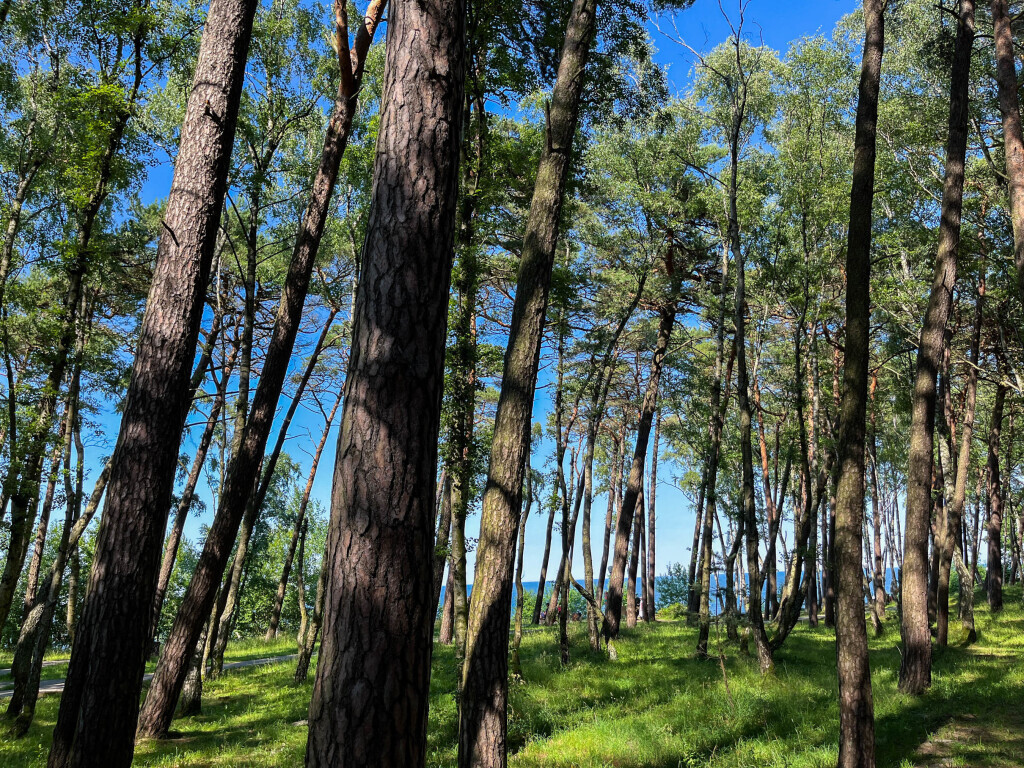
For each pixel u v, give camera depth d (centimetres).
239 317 1850
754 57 1634
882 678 1223
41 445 1109
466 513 1118
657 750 761
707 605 1564
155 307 569
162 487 543
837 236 1716
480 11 1045
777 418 2367
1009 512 3438
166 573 1634
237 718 1106
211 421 1385
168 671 980
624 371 2452
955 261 1212
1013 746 736
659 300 1977
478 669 500
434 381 273
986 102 1627
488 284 1703
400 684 240
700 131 1822
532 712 992
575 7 613
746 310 2009
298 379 2178
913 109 1753
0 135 1204
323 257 1688
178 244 581
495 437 551
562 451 1523
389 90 297
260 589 3684
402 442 258
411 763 238
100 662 498
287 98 1375
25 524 1141
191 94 623
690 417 2208
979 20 1512
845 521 616
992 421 2330
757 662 1421
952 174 1196
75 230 1369
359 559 247
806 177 1560
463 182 1181
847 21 1695
